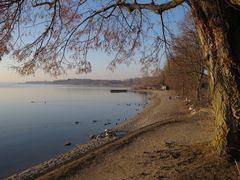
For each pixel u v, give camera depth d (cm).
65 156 2366
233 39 1010
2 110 6544
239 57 1009
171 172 1162
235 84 1022
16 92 16812
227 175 1018
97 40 1209
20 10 944
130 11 1143
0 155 2656
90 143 2803
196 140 1878
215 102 1086
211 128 2175
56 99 10338
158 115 4462
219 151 1099
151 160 1468
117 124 4191
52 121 4719
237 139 1059
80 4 1105
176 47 1407
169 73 1827
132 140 2100
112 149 1870
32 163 2369
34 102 8925
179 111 4712
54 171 1581
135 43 1320
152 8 1084
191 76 4516
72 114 5688
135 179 1238
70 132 3681
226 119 1058
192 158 1222
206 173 1051
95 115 5488
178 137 2073
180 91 7238
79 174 1490
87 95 13100
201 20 1028
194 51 2117
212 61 1044
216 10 988
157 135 2216
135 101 9031
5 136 3519
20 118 5147
